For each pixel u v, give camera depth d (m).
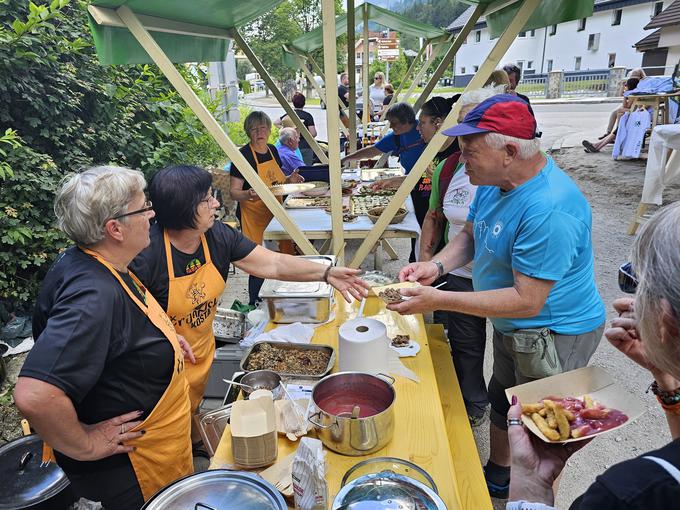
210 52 4.08
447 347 2.73
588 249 1.80
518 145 1.64
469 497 1.74
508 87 3.29
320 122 17.55
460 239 2.34
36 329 1.54
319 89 7.60
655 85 9.02
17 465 1.92
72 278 1.42
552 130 13.90
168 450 1.66
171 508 1.18
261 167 4.24
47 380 1.29
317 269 2.25
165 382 1.63
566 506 2.31
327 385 1.57
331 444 1.44
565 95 26.72
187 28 3.25
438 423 1.57
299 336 2.14
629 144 8.86
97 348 1.38
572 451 1.17
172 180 1.87
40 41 4.18
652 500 0.65
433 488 1.28
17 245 3.82
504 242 1.79
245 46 4.45
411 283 2.35
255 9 3.56
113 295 1.44
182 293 2.03
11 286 3.87
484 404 2.81
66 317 1.34
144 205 1.53
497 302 1.74
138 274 1.91
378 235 3.00
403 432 1.53
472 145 1.69
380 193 4.41
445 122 2.73
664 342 0.72
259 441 1.36
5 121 3.97
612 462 2.56
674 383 0.95
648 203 5.59
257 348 2.04
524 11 2.40
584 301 1.84
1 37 3.80
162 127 5.90
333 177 2.86
